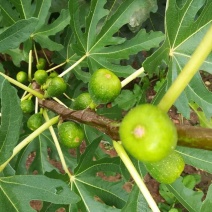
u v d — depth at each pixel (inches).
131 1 10.8
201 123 18.2
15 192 8.1
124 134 5.4
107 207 9.8
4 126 7.5
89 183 10.0
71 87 15.1
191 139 5.8
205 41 5.8
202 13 9.2
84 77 13.2
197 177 20.8
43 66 12.7
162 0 16.2
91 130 12.8
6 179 8.2
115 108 11.9
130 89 20.6
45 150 13.6
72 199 8.0
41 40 11.9
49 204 10.1
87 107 8.4
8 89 7.4
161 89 9.2
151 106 5.3
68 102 14.8
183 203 9.3
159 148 5.2
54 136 9.9
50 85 9.9
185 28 9.3
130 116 5.4
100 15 10.8
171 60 9.6
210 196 7.7
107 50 11.3
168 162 6.8
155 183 21.0
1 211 8.1
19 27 8.4
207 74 22.5
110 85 8.1
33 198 8.1
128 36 16.3
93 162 9.9
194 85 9.9
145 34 11.1
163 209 20.3
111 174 12.4
